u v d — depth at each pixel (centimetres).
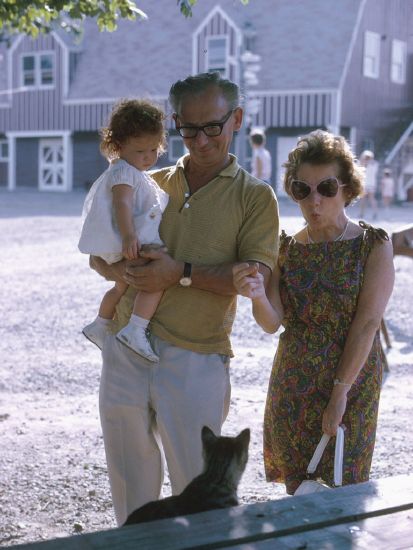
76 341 894
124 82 3762
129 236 323
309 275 331
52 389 714
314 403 329
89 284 1225
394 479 253
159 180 350
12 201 3028
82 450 557
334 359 328
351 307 326
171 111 325
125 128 332
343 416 327
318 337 330
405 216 2469
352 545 208
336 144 326
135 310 329
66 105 3922
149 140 334
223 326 333
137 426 340
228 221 325
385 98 3503
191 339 329
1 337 908
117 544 205
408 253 830
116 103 349
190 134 317
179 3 487
